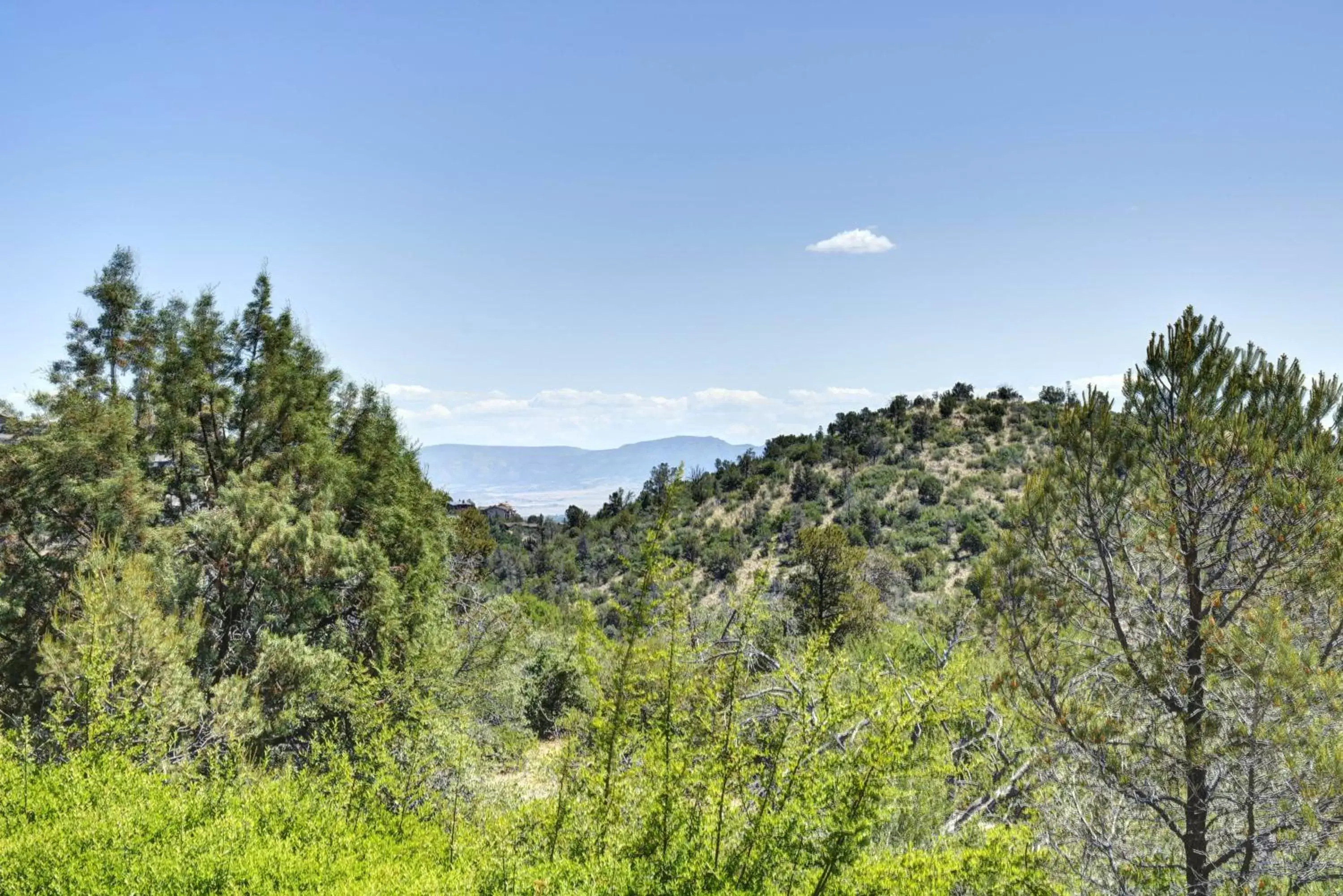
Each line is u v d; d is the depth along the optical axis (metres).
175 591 13.87
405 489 19.38
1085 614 7.26
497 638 17.77
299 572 15.52
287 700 13.78
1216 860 6.41
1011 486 63.31
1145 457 7.10
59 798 8.38
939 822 7.95
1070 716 6.73
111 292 16.09
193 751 11.83
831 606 24.12
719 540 63.91
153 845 7.40
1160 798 6.48
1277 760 6.06
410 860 8.21
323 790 9.84
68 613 12.52
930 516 60.88
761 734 6.37
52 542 14.51
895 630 13.61
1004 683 7.20
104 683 10.10
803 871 5.86
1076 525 7.28
